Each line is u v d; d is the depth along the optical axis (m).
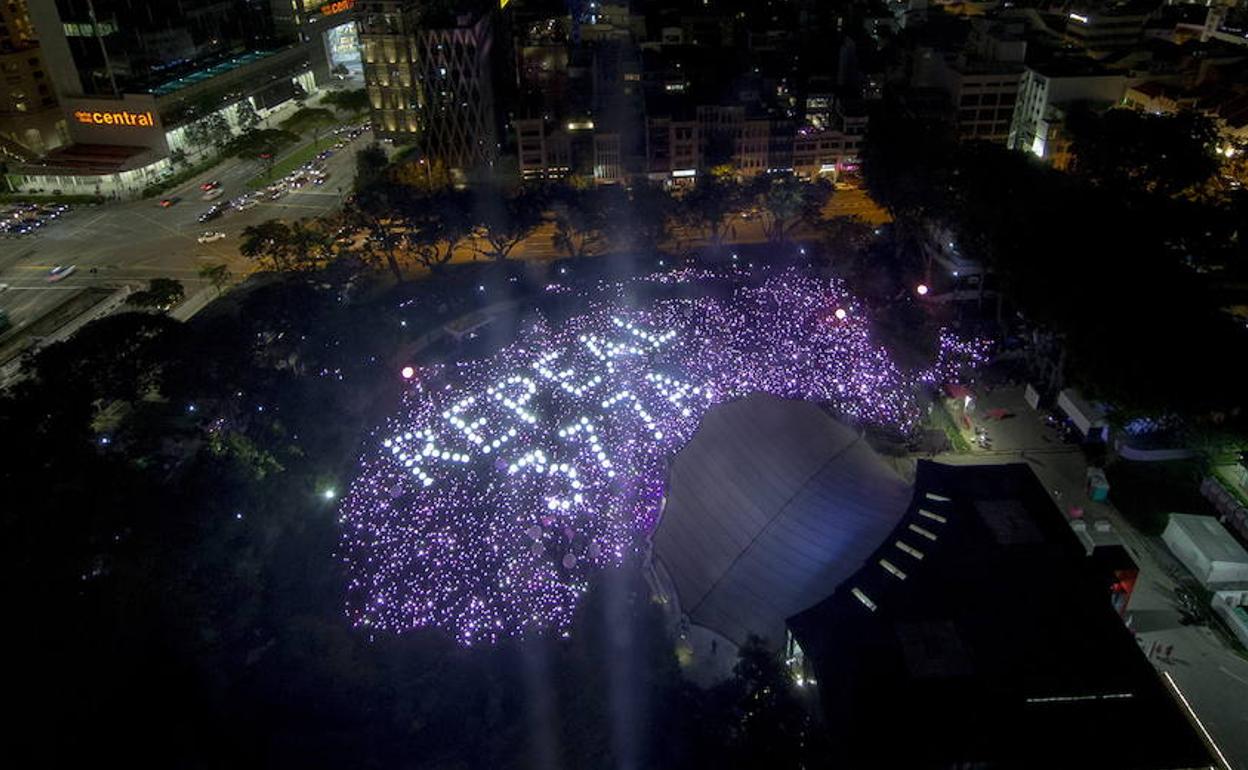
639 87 139.50
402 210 95.62
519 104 141.12
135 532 47.50
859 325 77.75
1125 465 62.59
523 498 55.22
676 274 94.25
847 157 125.06
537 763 42.19
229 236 115.62
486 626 48.62
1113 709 37.25
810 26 166.62
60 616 41.62
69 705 39.16
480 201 99.31
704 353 70.00
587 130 127.94
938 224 90.62
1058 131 113.88
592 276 95.88
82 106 139.50
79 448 53.47
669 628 49.03
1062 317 63.94
